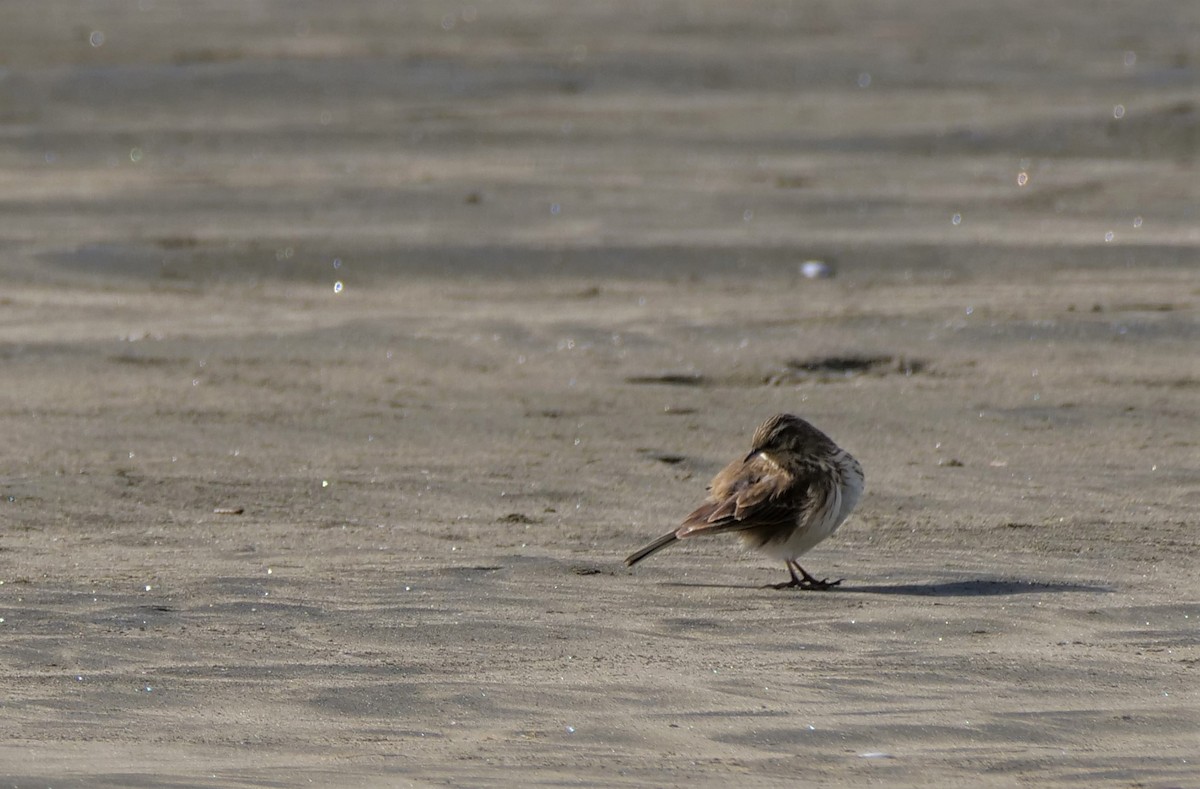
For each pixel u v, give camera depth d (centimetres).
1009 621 1087
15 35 4859
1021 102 4000
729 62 4475
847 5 5697
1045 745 830
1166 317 2267
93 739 823
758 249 2773
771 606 1133
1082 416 1822
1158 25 5256
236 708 885
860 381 2009
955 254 2745
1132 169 3394
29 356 2108
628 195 3158
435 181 3262
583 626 1070
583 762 793
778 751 816
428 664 973
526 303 2473
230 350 2156
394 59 4456
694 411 1862
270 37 4919
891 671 966
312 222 2966
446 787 745
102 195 3153
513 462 1634
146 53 4541
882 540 1347
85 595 1119
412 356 2139
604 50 4650
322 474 1573
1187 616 1098
